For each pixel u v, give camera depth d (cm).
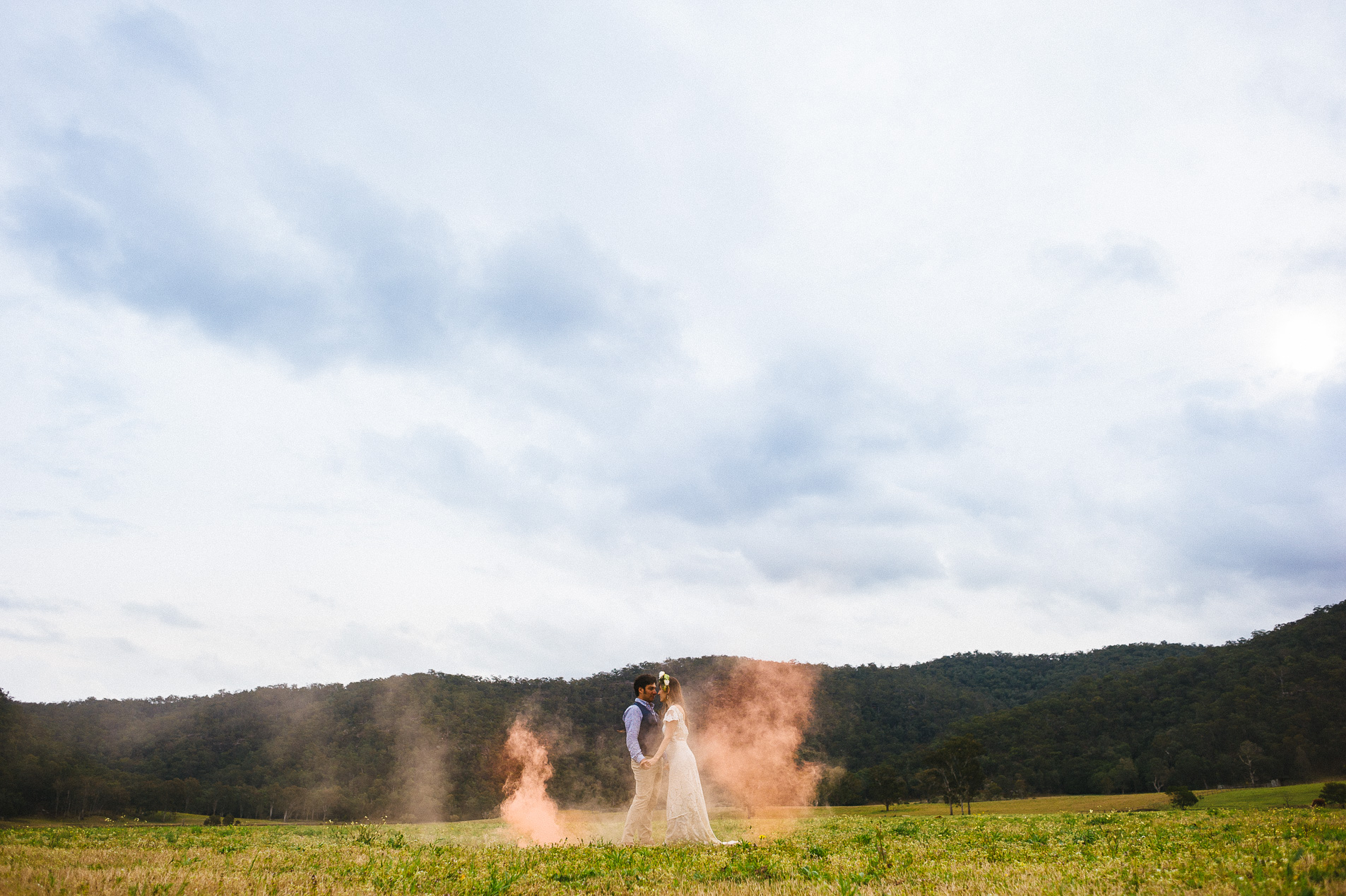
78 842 847
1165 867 493
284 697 13625
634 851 665
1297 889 384
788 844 717
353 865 591
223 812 9275
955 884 448
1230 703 11419
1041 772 11675
